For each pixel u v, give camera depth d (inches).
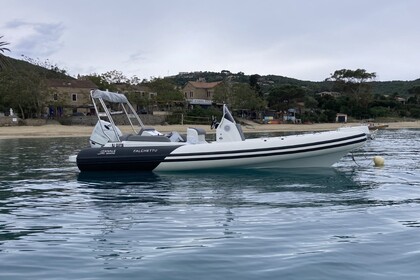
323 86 4468.5
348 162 575.2
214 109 2390.5
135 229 237.1
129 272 171.3
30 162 605.9
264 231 229.1
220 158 449.1
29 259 188.7
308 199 319.3
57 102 2165.4
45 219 264.4
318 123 2485.2
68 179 431.5
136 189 367.6
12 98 1946.4
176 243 209.8
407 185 383.9
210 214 271.6
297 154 450.0
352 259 183.2
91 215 273.9
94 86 2463.1
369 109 2915.8
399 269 172.1
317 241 210.2
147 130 491.5
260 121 2420.0
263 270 171.8
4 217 270.8
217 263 179.9
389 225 240.1
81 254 194.9
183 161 449.4
